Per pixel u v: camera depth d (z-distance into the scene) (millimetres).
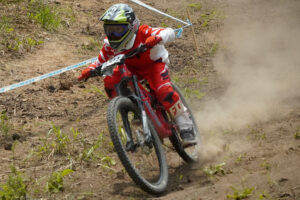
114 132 8070
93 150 10695
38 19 19000
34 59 16422
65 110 13250
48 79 15250
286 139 10875
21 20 18797
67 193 8984
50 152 10609
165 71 9320
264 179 8680
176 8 26219
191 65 17844
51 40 18109
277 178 8602
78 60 16938
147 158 10109
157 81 9242
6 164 10109
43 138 11391
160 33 8797
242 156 10148
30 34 18016
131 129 9336
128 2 25125
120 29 8477
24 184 9047
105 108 13602
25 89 14289
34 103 13484
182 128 9586
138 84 9047
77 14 21312
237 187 8523
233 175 9250
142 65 9266
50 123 12281
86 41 18734
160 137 9453
